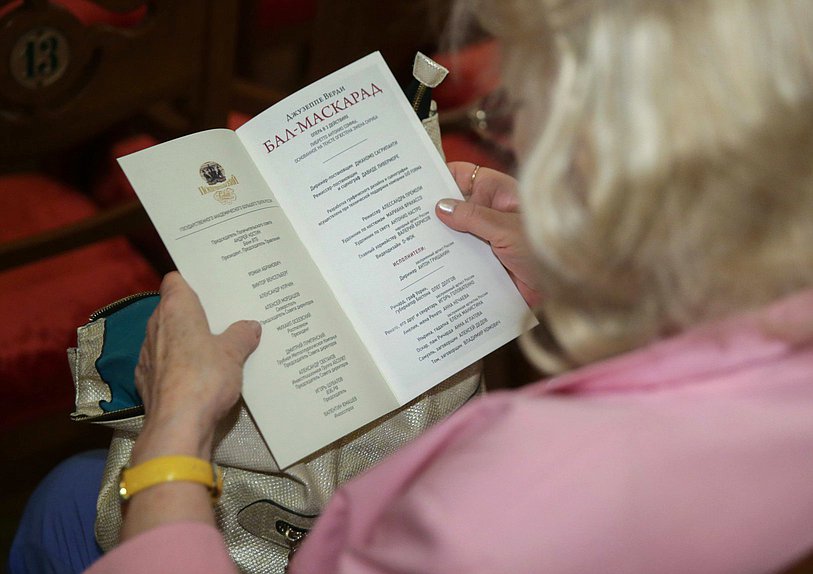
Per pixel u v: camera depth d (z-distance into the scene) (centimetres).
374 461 83
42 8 87
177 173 74
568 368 50
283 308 75
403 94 81
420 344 79
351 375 76
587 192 43
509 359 146
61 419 120
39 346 109
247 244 75
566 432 44
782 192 40
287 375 74
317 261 78
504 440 44
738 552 44
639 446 43
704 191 40
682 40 39
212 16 101
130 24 126
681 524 43
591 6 41
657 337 47
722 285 43
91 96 98
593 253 43
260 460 77
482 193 90
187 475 61
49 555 90
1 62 88
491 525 42
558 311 47
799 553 46
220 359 68
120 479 62
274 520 79
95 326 80
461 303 80
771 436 44
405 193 80
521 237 79
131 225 108
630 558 43
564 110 42
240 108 129
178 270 73
